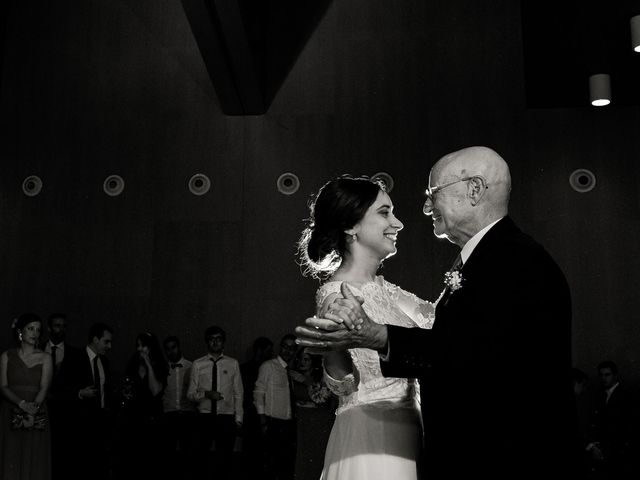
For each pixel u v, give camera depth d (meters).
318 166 8.98
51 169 9.17
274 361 7.47
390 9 9.25
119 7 9.49
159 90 9.27
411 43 9.16
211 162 9.07
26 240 9.02
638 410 7.18
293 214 8.90
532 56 9.08
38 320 6.29
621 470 6.98
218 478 7.23
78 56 9.41
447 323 1.80
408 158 8.91
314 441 6.40
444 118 8.96
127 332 8.74
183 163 9.09
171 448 7.37
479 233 1.97
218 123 9.16
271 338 8.66
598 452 7.16
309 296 8.72
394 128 8.99
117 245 8.95
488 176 1.99
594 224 8.66
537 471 1.71
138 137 9.19
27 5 9.55
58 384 6.67
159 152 9.12
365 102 9.07
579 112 8.90
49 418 6.58
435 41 9.13
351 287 2.06
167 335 8.71
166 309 8.77
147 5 9.50
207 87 9.27
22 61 9.44
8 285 8.92
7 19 9.55
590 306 8.49
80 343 8.76
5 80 9.39
